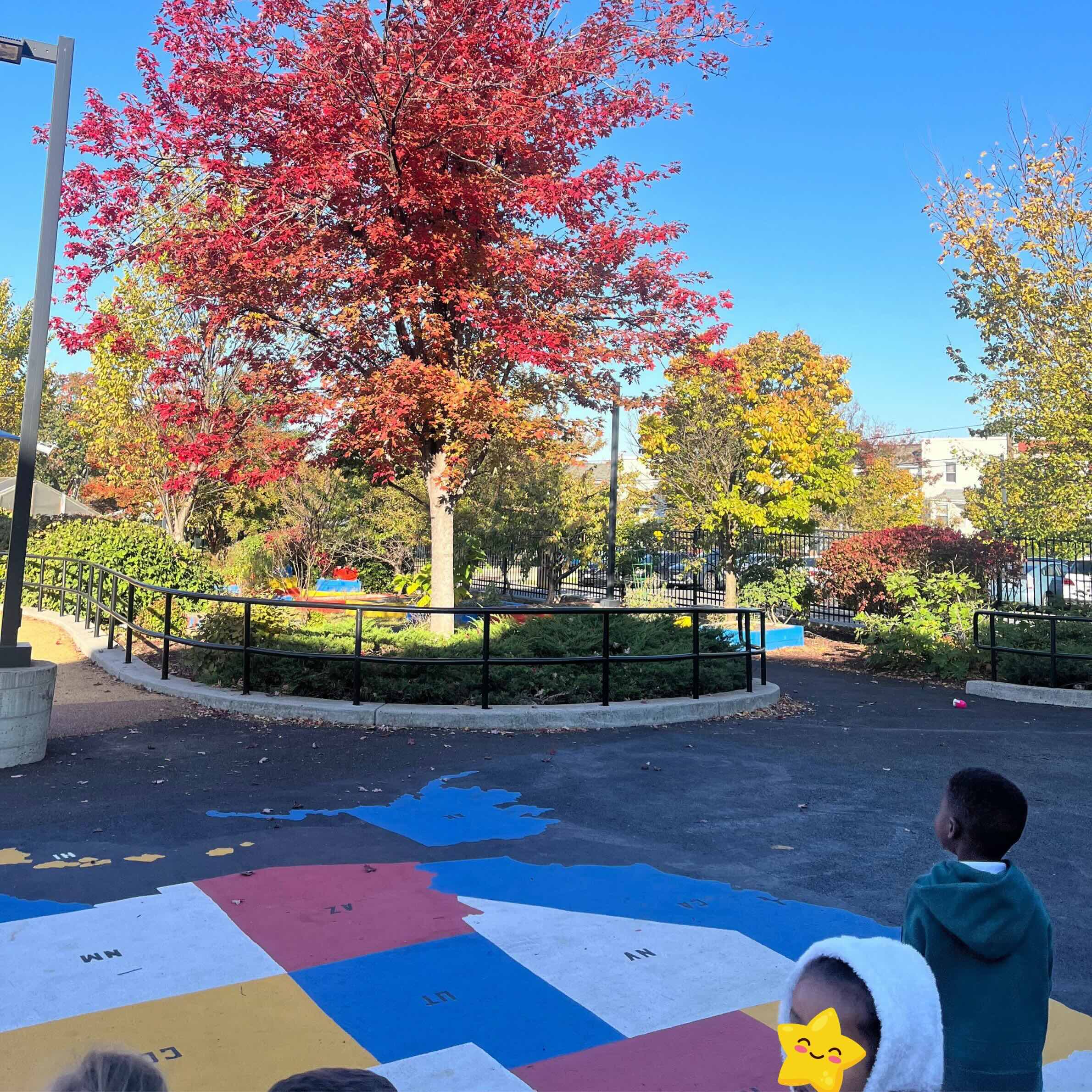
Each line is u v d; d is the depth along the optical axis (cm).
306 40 1185
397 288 1214
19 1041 346
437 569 1388
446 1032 362
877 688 1338
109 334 1295
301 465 2631
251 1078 326
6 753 724
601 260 1271
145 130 1154
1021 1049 220
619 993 398
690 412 2128
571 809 666
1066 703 1195
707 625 1545
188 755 781
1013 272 1719
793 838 615
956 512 5694
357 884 514
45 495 2050
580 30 1246
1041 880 554
